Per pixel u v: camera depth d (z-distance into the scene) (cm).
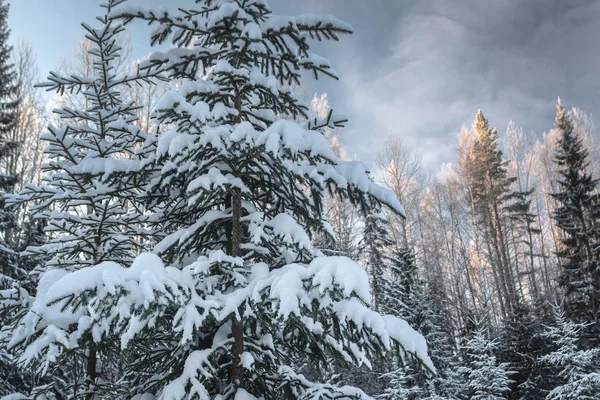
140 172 406
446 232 3388
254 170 455
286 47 477
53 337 312
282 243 391
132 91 1498
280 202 492
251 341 387
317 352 415
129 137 516
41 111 2073
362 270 266
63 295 231
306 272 289
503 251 2959
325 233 506
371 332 301
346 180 412
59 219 490
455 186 3628
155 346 441
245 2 480
